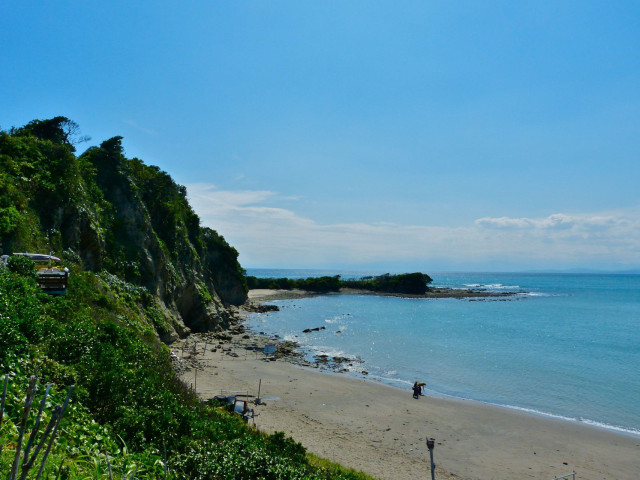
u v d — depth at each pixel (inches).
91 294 1133.1
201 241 3376.0
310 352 2182.6
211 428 568.4
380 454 1019.9
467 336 2635.3
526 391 1558.8
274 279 6314.0
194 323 2650.1
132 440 431.8
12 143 1520.7
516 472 962.1
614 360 2007.9
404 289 6176.2
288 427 1144.8
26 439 308.3
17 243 1157.1
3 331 442.3
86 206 1742.1
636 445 1115.3
